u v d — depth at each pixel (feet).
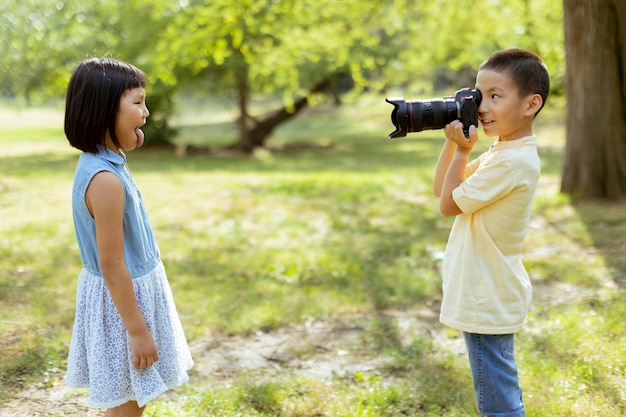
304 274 15.42
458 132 6.87
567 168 23.57
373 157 52.60
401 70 57.82
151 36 41.27
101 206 6.12
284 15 33.35
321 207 24.34
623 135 22.47
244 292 13.85
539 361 10.03
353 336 11.72
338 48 38.24
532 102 6.75
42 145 58.65
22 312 12.34
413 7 34.96
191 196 26.68
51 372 9.95
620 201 22.22
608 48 22.06
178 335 7.12
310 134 78.84
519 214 6.90
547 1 34.53
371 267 15.96
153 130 56.65
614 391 9.03
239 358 10.77
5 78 37.14
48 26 29.22
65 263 15.92
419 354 10.75
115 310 6.48
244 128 58.08
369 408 8.80
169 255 17.11
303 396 9.26
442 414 8.83
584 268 15.16
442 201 7.18
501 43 42.96
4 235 18.76
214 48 30.71
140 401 6.44
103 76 6.26
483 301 6.93
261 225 21.11
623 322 11.44
